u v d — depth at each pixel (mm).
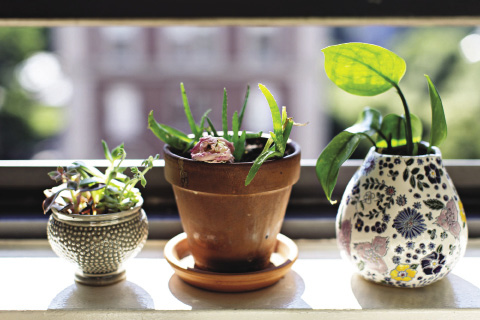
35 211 835
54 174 627
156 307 619
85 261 637
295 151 654
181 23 766
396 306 617
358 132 630
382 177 621
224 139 615
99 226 623
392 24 778
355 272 708
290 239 771
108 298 639
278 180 612
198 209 626
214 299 639
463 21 759
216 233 636
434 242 602
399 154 669
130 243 646
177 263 655
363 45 583
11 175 838
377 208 616
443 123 619
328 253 776
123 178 665
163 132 664
